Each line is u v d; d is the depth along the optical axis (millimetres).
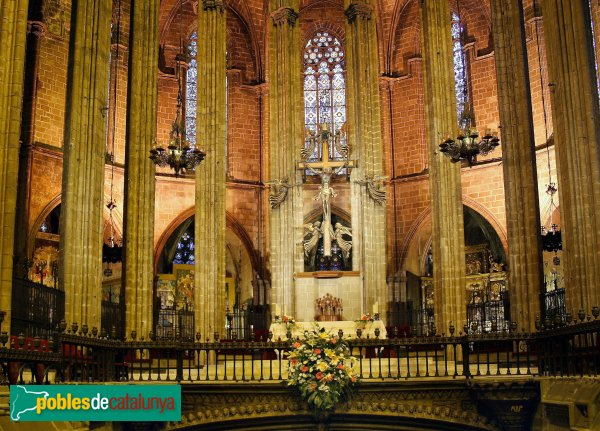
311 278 34188
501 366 24891
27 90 36781
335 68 45719
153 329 30516
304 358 19141
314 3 46312
